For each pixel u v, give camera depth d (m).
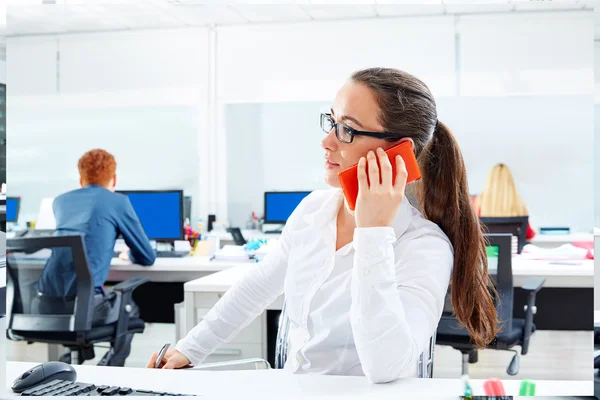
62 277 2.48
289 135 5.78
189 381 0.94
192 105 5.85
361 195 0.91
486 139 5.64
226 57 5.56
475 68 5.35
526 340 2.52
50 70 5.79
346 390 0.88
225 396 0.86
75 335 2.48
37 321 2.49
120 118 5.92
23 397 0.84
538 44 5.26
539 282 2.56
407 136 0.99
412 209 1.10
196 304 2.41
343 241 1.12
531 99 5.54
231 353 2.32
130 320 2.75
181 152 5.88
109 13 5.18
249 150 5.81
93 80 5.76
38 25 5.50
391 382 0.92
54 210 2.86
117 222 2.83
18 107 5.84
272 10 5.17
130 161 5.96
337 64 5.44
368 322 0.88
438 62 5.34
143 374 0.97
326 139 1.03
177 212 3.50
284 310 1.27
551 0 5.07
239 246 3.41
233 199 5.80
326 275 1.09
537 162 5.63
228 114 5.78
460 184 1.11
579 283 2.70
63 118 5.90
